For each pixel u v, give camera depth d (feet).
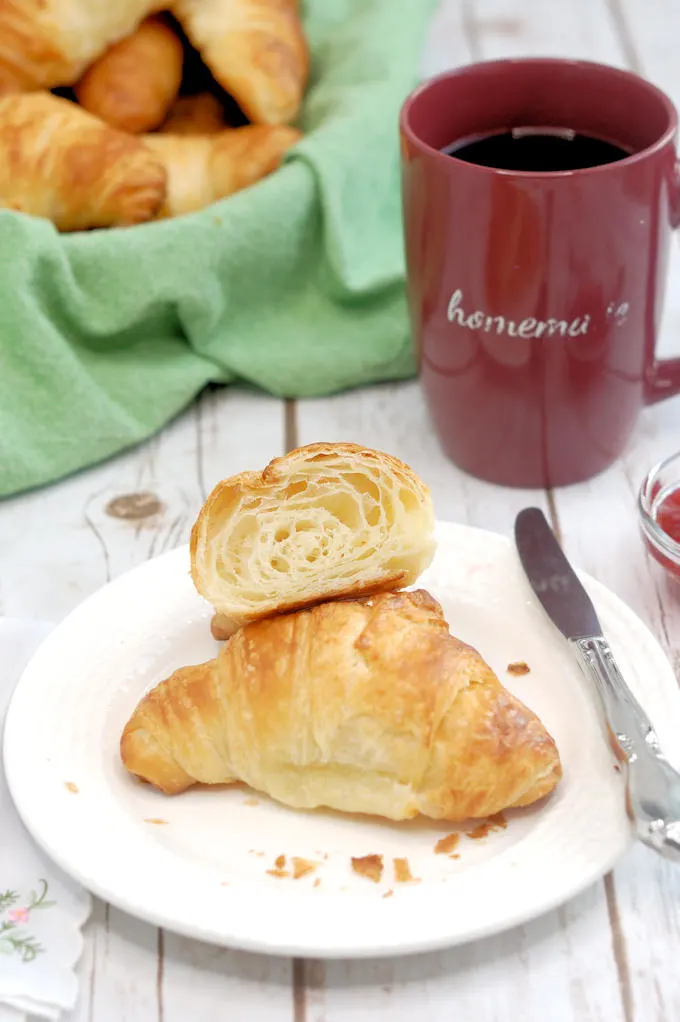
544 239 2.29
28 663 2.15
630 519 2.46
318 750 2.00
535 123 2.51
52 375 2.52
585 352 2.38
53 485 2.56
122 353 2.65
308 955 1.86
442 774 1.98
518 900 1.89
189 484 2.55
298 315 2.73
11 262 2.50
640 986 1.91
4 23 2.69
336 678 2.00
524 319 2.35
